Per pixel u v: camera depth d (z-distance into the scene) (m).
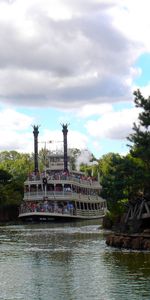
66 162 113.94
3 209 113.12
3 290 25.89
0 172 123.06
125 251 40.06
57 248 43.56
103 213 118.12
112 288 25.73
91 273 29.95
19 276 29.56
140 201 46.44
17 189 127.12
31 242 50.16
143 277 28.23
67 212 102.00
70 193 103.69
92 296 24.25
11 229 75.12
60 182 103.62
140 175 42.94
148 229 43.84
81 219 106.88
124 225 47.59
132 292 24.81
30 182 105.31
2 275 29.97
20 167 155.25
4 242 50.56
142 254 37.69
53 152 119.38
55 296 24.39
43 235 59.81
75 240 51.38
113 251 40.16
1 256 38.56
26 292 25.33
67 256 37.75
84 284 26.88
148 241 40.97
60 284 27.06
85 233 61.94
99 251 40.38
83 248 43.06
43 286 26.64
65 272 30.50
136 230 45.25
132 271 30.17
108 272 30.09
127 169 44.19
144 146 43.12
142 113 43.72
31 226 84.81
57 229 73.00
